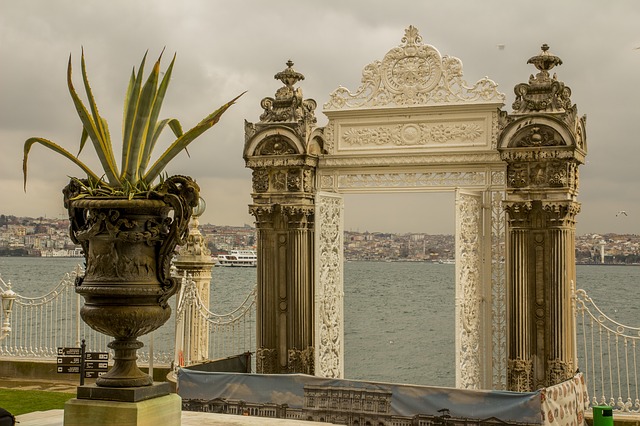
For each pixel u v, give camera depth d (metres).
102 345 27.00
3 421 10.02
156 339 33.59
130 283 9.07
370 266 185.88
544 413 12.73
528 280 15.62
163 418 9.46
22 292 54.34
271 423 11.45
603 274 135.38
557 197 15.37
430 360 33.38
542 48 15.88
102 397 9.25
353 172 17.27
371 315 58.34
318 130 17.36
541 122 15.40
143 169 9.58
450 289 93.69
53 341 29.00
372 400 13.73
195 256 19.95
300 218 17.20
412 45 16.73
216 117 9.53
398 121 16.84
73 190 9.66
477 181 16.38
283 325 17.39
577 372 15.00
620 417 14.52
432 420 13.37
